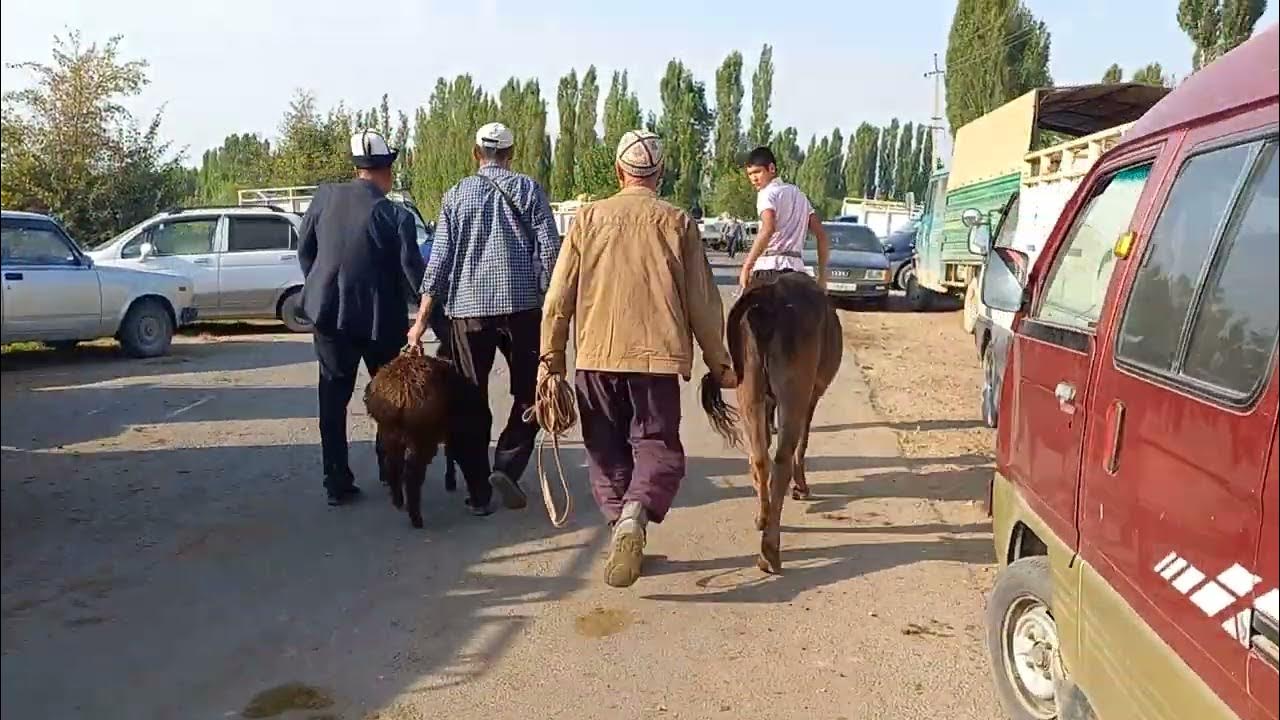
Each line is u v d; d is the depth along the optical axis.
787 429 5.52
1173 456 2.62
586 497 6.88
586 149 57.50
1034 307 4.05
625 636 4.80
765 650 4.67
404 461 6.12
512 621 4.95
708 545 6.01
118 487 6.97
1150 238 3.00
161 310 13.34
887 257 21.11
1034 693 3.88
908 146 84.31
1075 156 9.75
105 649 4.56
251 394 10.42
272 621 4.89
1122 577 2.91
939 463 7.91
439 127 55.53
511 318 6.20
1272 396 2.20
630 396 5.20
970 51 40.19
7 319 11.62
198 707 4.08
